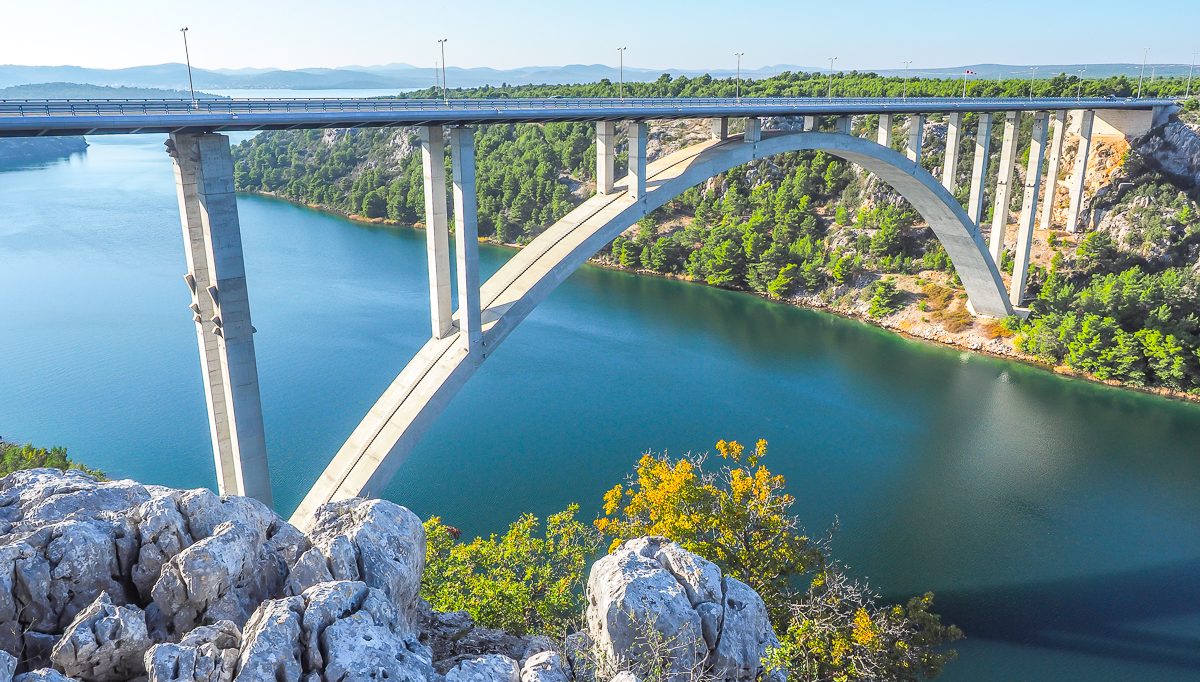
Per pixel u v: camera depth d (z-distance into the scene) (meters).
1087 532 38.97
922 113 55.31
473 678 12.17
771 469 45.12
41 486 15.02
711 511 26.02
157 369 57.53
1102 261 70.12
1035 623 32.31
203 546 12.83
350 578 13.70
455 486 42.81
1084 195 76.44
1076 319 61.47
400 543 14.64
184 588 12.61
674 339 68.88
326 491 31.09
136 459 44.97
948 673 29.56
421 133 31.06
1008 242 76.94
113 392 53.59
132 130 23.22
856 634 22.81
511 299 34.28
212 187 24.72
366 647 11.41
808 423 51.47
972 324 68.56
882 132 54.41
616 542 25.69
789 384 58.28
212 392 27.19
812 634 22.58
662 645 14.12
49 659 11.88
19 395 53.09
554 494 42.06
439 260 32.56
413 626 14.84
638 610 14.55
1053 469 45.41
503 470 44.53
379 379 57.00
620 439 48.56
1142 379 57.78
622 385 57.50
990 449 47.97
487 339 33.06
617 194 38.78
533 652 14.98
